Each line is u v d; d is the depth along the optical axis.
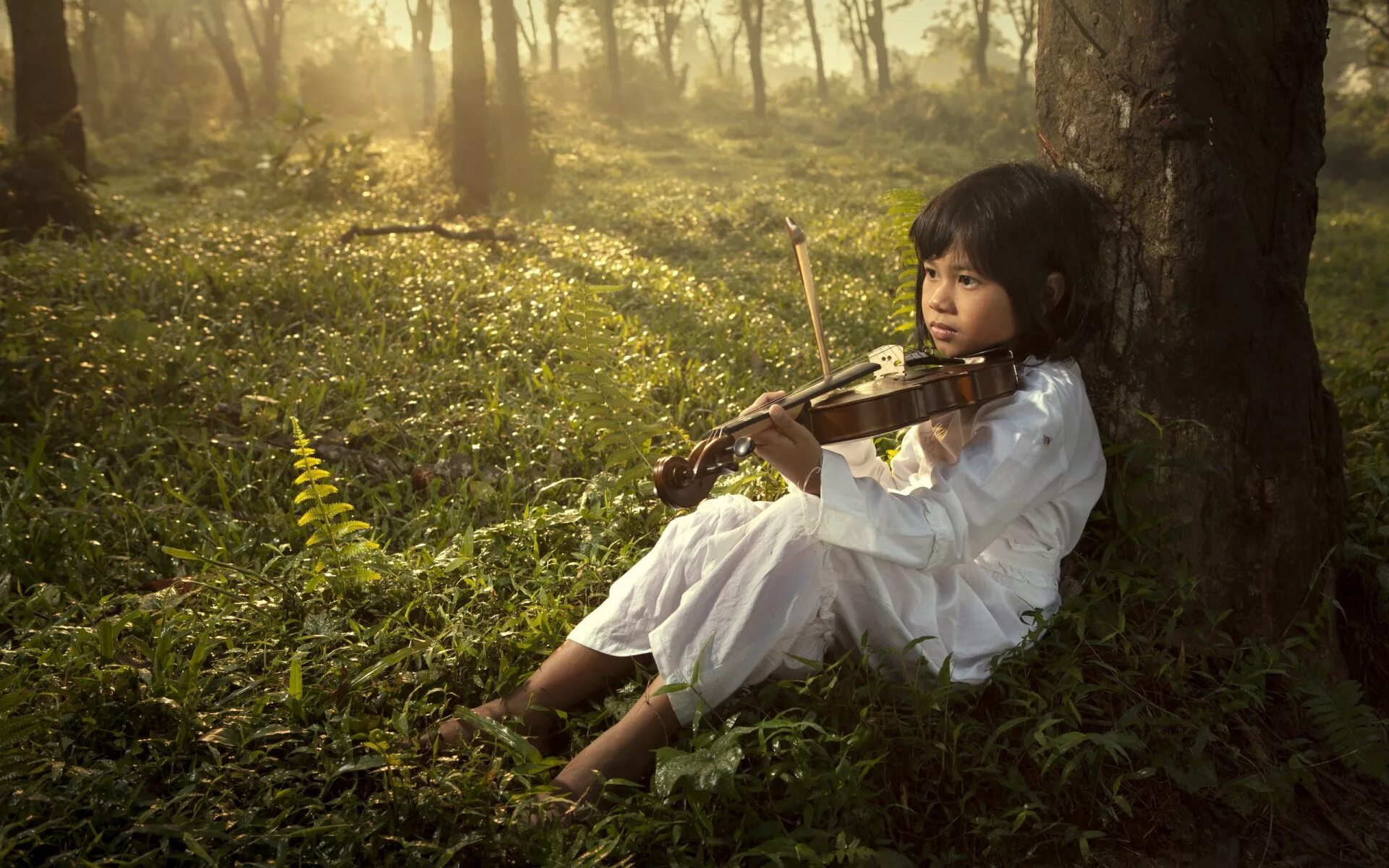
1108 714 2.27
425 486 3.71
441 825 1.91
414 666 2.46
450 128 16.64
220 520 3.34
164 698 2.17
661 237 11.44
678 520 2.26
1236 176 2.36
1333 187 28.89
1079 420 2.19
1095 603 2.39
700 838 1.93
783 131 39.72
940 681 2.08
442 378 4.67
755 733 2.13
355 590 2.73
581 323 3.36
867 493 1.96
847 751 2.03
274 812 1.94
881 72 46.88
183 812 1.88
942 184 24.16
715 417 4.32
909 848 2.03
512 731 2.04
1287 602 2.49
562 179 18.78
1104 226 2.46
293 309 5.62
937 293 2.23
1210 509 2.44
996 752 2.14
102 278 5.75
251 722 2.12
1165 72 2.34
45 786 1.90
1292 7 2.38
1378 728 2.25
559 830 1.88
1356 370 4.30
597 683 2.23
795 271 9.32
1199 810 2.21
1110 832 2.13
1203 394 2.41
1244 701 2.26
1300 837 2.21
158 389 4.23
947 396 2.01
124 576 2.93
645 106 46.31
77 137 9.36
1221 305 2.37
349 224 9.67
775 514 2.15
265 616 2.57
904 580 2.13
